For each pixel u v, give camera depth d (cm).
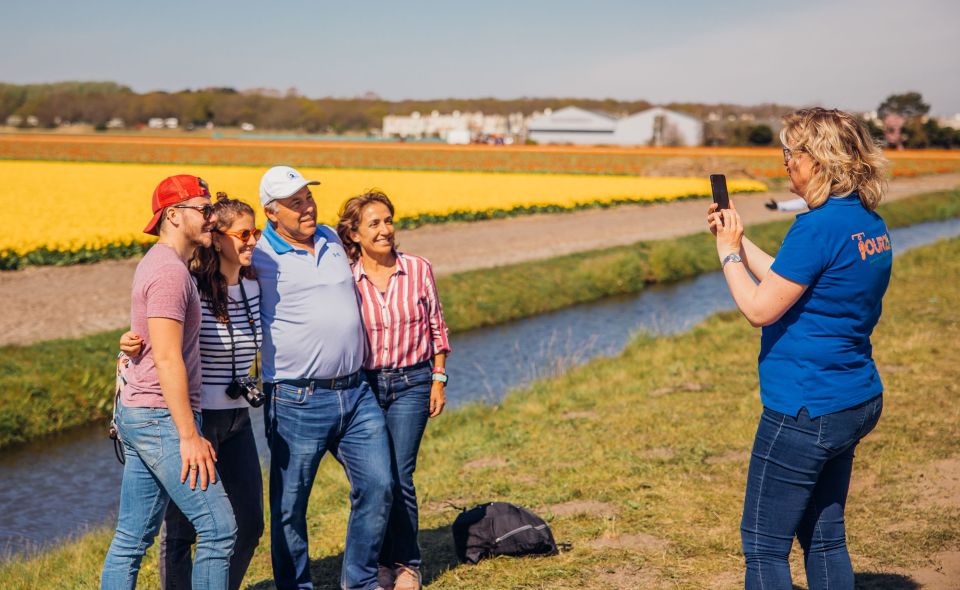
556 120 12388
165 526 354
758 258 311
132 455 311
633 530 466
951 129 9919
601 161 6925
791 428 272
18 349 1198
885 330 1083
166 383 293
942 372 830
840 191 269
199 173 5119
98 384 1110
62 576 499
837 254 262
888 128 9950
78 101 16000
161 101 16388
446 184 4431
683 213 3578
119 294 1675
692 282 2262
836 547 292
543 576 406
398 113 19450
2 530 729
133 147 7550
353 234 396
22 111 15962
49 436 1013
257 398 340
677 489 534
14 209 2803
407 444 403
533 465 626
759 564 285
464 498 558
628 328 1639
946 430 631
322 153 7419
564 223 3142
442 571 427
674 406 777
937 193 4372
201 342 338
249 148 7606
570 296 1958
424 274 407
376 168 6662
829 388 268
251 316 354
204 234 315
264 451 909
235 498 356
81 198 3294
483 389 1161
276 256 363
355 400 375
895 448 589
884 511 471
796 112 280
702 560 416
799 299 271
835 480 290
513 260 2244
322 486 658
